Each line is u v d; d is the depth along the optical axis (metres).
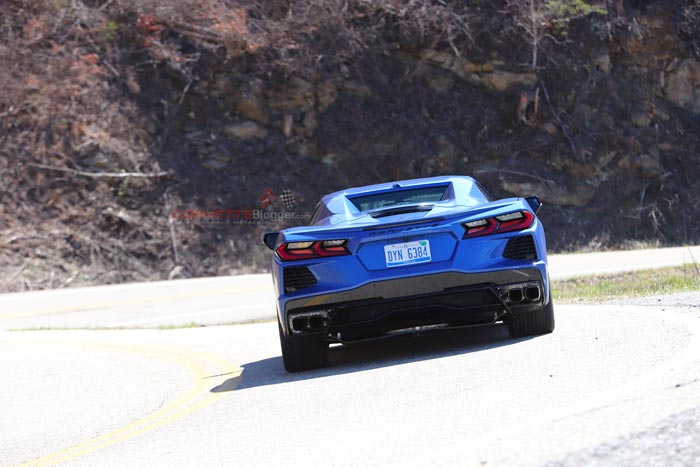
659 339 17.02
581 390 13.14
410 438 11.63
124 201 80.81
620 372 14.14
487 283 18.55
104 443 15.51
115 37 89.56
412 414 13.30
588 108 99.62
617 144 98.31
